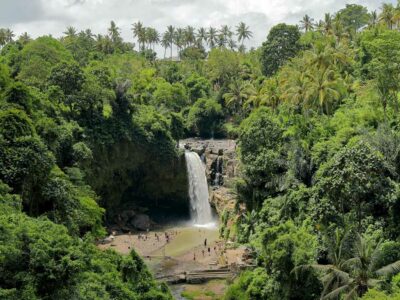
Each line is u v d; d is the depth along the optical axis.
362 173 39.22
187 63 138.38
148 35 151.75
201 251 65.62
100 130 76.38
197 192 88.56
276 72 111.81
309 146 60.78
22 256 25.70
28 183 44.06
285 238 38.59
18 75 81.19
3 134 43.03
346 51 84.88
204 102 107.12
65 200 47.91
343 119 61.97
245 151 65.75
